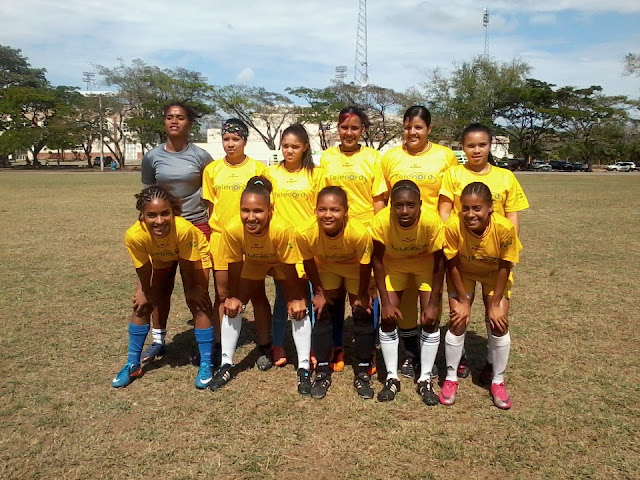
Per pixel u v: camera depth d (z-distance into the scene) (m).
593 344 5.12
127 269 8.46
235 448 3.34
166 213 3.99
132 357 4.38
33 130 58.00
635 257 9.39
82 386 4.23
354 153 4.80
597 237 11.65
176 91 55.69
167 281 4.73
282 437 3.46
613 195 23.38
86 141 63.59
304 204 4.84
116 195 23.17
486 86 58.72
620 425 3.60
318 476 3.06
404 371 4.58
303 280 4.42
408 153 4.71
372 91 52.94
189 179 4.91
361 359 4.31
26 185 30.02
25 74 83.75
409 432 3.54
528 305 6.43
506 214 4.37
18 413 3.78
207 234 5.14
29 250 10.10
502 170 4.40
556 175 47.03
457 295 4.09
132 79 56.59
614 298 6.71
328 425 3.63
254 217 3.95
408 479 3.03
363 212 4.79
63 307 6.35
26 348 5.01
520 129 61.38
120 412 3.81
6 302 6.52
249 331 5.76
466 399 4.06
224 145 4.85
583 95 60.00
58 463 3.17
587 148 59.47
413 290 4.47
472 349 5.15
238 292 4.39
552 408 3.86
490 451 3.30
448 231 3.93
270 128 60.19
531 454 3.28
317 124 56.09
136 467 3.14
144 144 57.91
